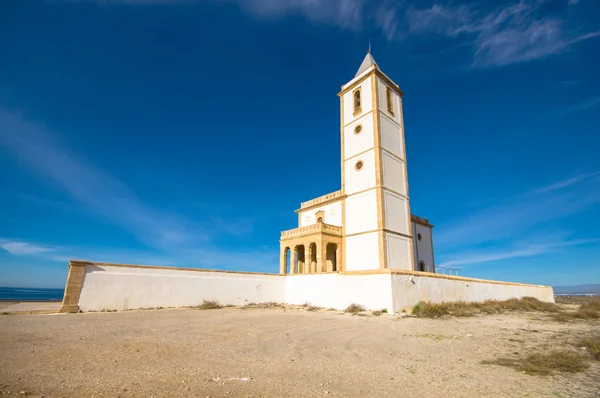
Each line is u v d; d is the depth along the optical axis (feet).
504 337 36.76
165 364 22.40
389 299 59.26
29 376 18.80
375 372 21.80
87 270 57.21
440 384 19.47
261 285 81.76
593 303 84.53
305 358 25.50
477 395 17.75
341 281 70.18
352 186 110.32
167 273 67.21
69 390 16.72
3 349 25.22
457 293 78.18
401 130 119.75
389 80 119.75
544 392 18.37
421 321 49.88
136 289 62.39
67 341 29.09
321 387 18.38
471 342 33.47
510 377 21.13
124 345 28.14
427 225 133.39
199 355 25.41
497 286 96.94
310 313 61.11
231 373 20.76
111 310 58.54
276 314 58.54
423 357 26.53
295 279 83.61
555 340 35.01
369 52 129.70
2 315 47.98
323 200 121.08
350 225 106.63
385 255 95.25
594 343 32.01
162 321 45.73
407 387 18.80
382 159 105.60
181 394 16.58
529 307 82.69
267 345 30.25
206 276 73.10
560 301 139.33
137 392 16.71
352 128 116.88
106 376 19.30
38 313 51.62
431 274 70.69
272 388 17.98
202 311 62.69
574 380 20.65
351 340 33.71
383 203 100.12
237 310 65.62
